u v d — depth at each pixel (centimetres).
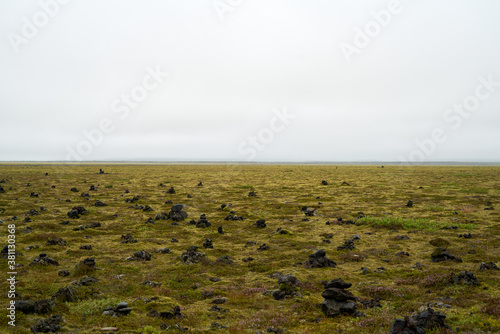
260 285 1597
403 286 1561
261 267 1883
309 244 2422
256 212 3816
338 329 1116
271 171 13625
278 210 3959
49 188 5959
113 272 1764
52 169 14000
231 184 7262
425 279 1609
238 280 1703
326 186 6806
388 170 14338
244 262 2009
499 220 3138
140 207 3975
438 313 1124
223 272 1809
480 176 9562
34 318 1180
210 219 3412
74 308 1279
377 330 1096
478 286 1495
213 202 4578
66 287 1389
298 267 1903
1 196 4762
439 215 3503
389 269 1850
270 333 1105
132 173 11375
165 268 1866
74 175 9919
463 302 1330
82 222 3145
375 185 6944
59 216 3384
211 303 1401
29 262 1897
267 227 3036
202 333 1104
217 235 2728
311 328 1134
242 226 3081
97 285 1548
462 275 1562
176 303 1375
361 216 3422
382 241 2500
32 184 6706
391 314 1245
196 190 6041
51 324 1119
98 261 1977
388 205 4244
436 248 2088
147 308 1313
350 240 2344
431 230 2783
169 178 9056
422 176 9825
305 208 3881
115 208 3962
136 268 1852
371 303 1356
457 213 3594
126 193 5450
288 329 1142
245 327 1155
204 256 2064
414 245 2367
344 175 10600
